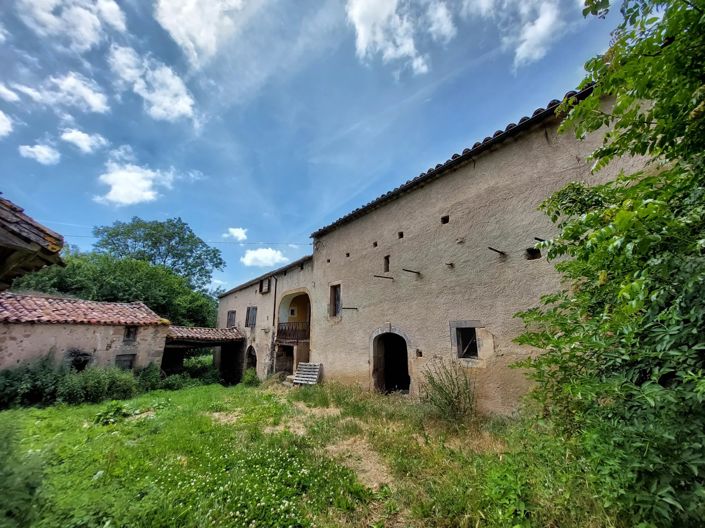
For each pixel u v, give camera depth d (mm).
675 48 1733
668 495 1759
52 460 4059
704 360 1893
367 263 8781
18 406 7793
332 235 10539
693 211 1668
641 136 2164
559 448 2646
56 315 10000
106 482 3439
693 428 1771
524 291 5211
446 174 6902
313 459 4184
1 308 9219
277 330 13211
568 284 4652
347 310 9305
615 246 1565
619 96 2131
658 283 1860
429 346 6637
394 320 7625
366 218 9117
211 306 23375
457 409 5332
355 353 8727
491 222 5867
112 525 2549
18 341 8969
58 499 2738
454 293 6309
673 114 1934
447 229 6672
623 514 2094
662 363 2141
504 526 2396
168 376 12562
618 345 2316
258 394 9523
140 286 17859
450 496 2994
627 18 1838
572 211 3268
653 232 1622
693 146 1951
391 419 5758
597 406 2420
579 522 2203
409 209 7727
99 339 10711
